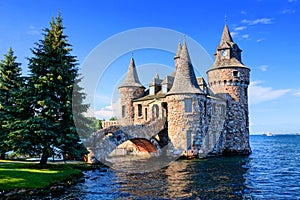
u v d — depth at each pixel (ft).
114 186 61.31
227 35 151.94
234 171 83.35
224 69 145.07
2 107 89.76
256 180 69.15
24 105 70.74
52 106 70.03
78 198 50.93
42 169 68.80
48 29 76.95
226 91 144.66
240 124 144.25
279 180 69.36
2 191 48.80
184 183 64.90
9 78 98.32
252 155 142.31
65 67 74.28
